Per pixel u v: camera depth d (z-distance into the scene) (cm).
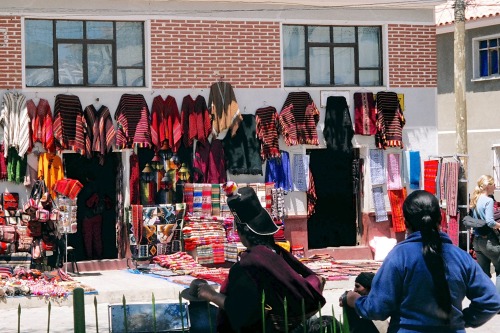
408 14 2648
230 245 2358
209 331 786
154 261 2306
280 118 2470
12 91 2255
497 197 3500
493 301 690
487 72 3538
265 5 2489
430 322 678
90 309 1797
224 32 2452
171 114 2370
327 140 2533
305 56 2555
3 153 2217
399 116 2598
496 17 3378
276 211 2441
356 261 2536
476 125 3569
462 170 2466
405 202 699
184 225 2356
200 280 768
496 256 1675
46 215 2083
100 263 2303
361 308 695
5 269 2052
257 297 717
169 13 2405
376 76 2631
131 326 788
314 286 743
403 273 680
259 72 2480
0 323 1652
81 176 2381
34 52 2302
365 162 2595
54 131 2247
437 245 680
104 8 2348
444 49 3694
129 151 2333
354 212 2642
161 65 2391
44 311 1800
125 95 2320
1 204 2205
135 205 2294
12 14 2267
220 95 2419
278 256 735
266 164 2475
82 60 2344
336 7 2567
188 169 2377
